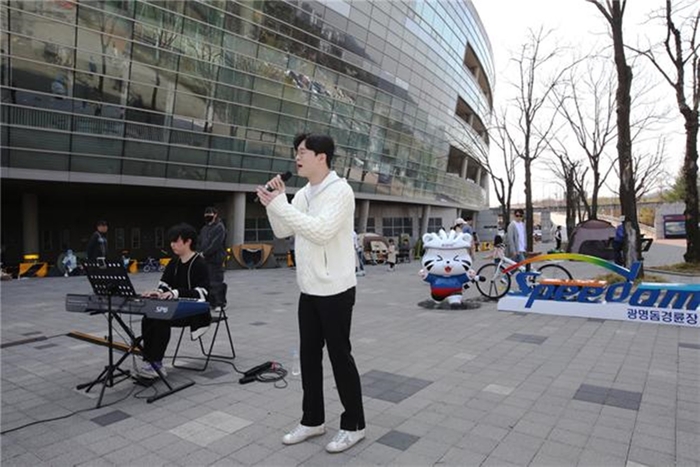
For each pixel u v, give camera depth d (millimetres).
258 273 17844
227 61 20125
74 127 16422
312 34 23484
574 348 5508
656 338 5902
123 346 5422
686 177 13922
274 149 22734
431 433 3244
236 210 22188
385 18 27797
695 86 13414
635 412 3549
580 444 3037
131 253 24328
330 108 25516
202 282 4660
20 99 15164
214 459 2916
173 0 17891
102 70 16672
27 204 19109
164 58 18172
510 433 3223
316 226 2826
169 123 18828
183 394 4113
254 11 20578
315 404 3168
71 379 4594
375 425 3393
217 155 20609
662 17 13047
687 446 2986
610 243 16297
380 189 31000
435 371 4711
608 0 10992
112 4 16406
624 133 10766
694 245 14016
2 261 19922
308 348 3139
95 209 23219
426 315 7977
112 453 3014
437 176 37500
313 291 2992
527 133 21266
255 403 3883
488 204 62656
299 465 2824
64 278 15859
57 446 3117
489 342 5891
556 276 11164
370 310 8648
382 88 29078
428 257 8719
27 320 7848
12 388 4328
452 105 38625
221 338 6355
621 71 10812
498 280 9562
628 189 10609
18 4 14578
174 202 25344
